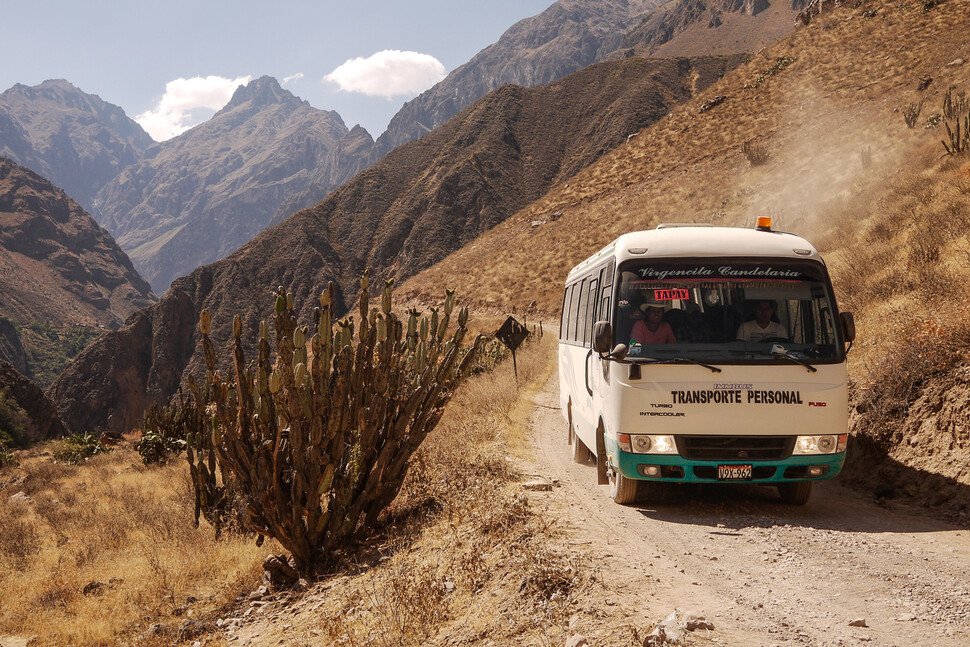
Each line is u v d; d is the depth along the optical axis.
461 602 5.61
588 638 4.38
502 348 32.16
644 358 7.59
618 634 4.35
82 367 176.50
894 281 15.20
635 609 4.76
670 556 6.14
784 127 60.62
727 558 6.07
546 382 22.52
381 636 5.43
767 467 7.41
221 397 8.52
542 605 5.02
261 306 190.25
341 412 8.32
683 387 7.45
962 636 4.28
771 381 7.41
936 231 16.72
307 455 8.28
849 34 71.44
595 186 83.06
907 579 5.39
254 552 10.40
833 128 52.72
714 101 80.50
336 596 7.10
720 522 7.32
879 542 6.48
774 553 6.17
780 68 76.12
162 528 13.32
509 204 192.38
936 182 21.97
